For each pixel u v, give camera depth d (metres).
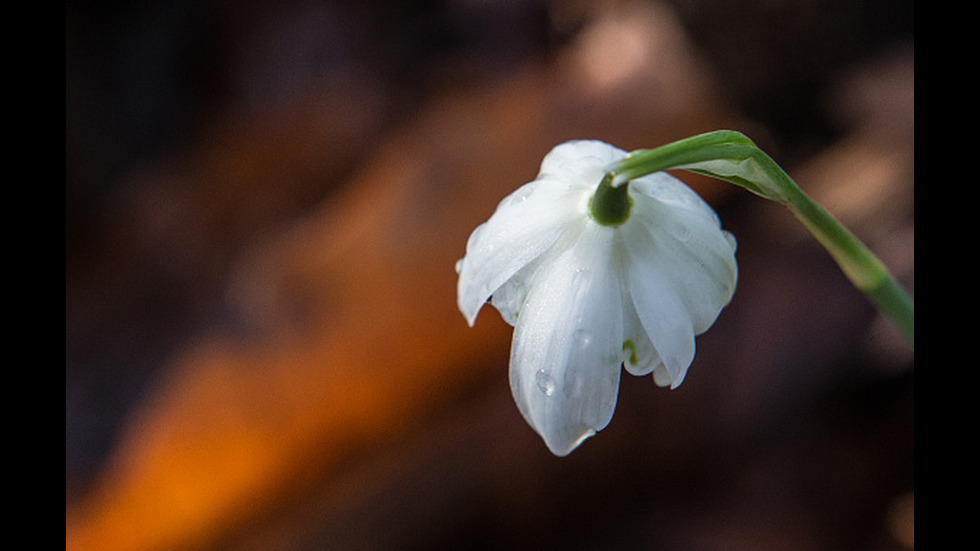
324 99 0.50
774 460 0.36
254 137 0.50
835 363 0.37
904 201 0.38
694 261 0.26
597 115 0.41
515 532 0.36
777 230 0.40
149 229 0.48
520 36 0.47
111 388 0.42
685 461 0.36
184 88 0.54
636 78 0.41
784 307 0.38
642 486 0.36
